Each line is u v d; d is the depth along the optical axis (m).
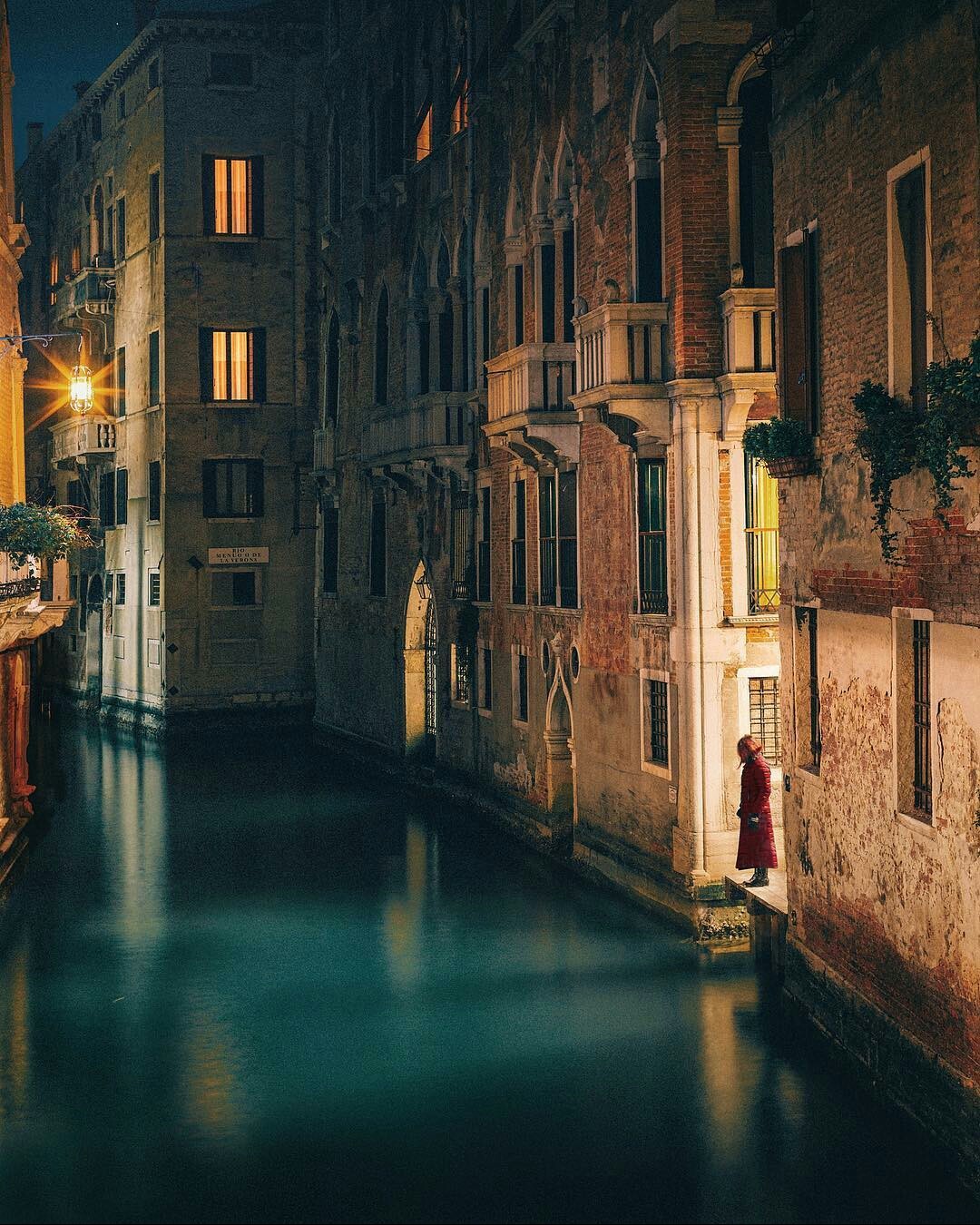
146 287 44.41
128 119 45.97
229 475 43.19
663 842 20.41
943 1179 12.14
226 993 17.56
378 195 33.56
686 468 19.23
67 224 53.22
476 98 27.06
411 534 32.38
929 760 12.95
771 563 19.33
